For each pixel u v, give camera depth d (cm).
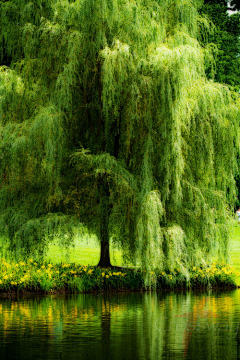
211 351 948
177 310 1365
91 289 1736
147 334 1074
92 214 1728
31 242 1639
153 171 1702
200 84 1741
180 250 1652
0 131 1628
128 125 1655
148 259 1598
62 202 1739
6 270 1716
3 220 1680
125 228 1677
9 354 907
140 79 1617
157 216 1591
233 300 1552
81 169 1731
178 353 931
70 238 1644
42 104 1727
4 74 1697
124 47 1605
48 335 1053
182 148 1720
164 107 1603
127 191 1636
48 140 1551
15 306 1409
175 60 1591
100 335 1061
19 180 1694
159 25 1728
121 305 1440
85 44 1667
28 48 1708
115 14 1648
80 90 1766
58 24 1664
